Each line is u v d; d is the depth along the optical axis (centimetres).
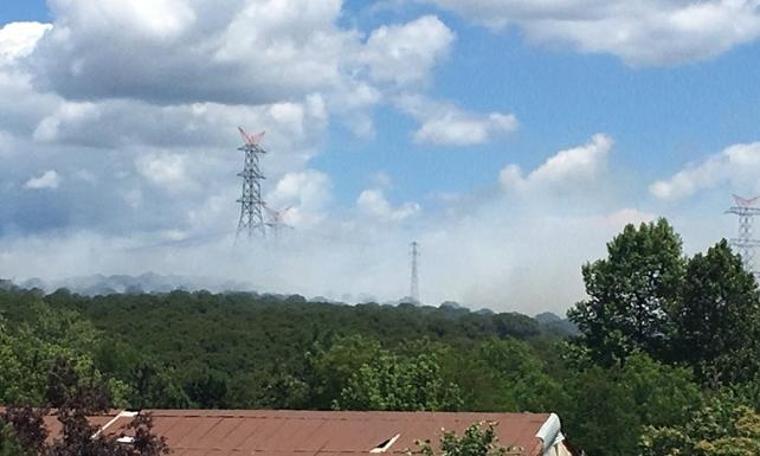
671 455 3888
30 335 7325
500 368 7550
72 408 2420
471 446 2744
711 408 4156
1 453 2128
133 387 7019
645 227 7744
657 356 7419
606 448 5425
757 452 3738
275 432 3434
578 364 7625
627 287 7600
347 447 3281
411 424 3425
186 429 3506
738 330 7256
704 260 7294
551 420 3409
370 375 5400
